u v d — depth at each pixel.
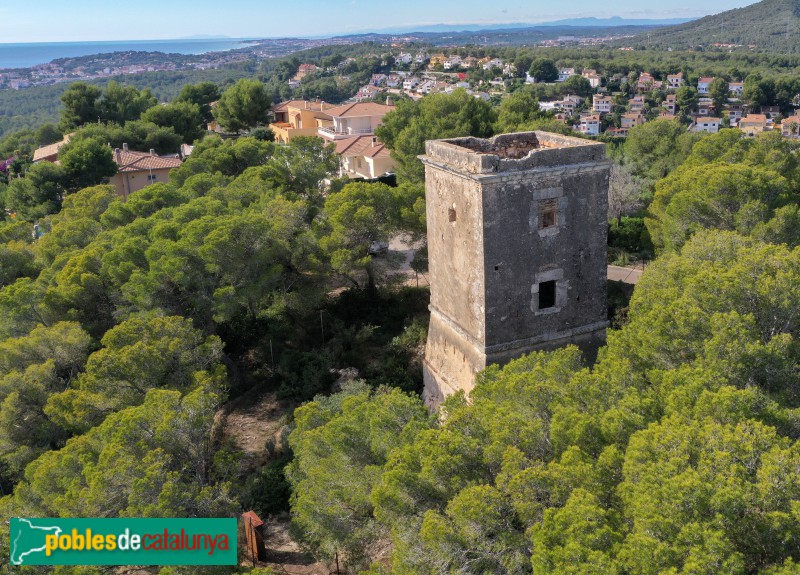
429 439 16.19
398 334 36.88
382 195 37.56
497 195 22.61
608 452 13.84
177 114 85.25
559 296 24.95
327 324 38.12
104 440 22.17
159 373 26.77
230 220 33.66
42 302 34.91
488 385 18.73
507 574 13.88
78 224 45.56
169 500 19.16
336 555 20.91
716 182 30.31
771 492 11.80
